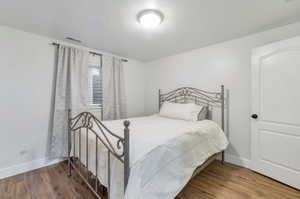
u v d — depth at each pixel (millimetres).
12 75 2076
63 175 2066
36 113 2275
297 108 1737
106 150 1375
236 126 2441
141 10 1655
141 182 1118
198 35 2311
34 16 1772
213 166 2379
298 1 1506
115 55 3314
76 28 2072
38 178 1991
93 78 2959
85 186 1811
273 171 1951
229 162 2506
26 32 2174
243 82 2363
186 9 1640
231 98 2492
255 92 2129
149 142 1397
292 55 1772
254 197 1639
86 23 1938
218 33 2240
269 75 1980
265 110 2025
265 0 1497
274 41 2074
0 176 1980
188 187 1818
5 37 2016
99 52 3023
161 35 2305
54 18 1816
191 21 1896
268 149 2004
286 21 1896
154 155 1275
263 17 1807
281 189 1768
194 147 1783
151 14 1688
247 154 2328
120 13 1710
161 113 3029
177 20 1871
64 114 2445
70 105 2500
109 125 2109
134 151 1241
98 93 3020
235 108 2451
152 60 3779
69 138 2125
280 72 1873
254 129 2158
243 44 2359
